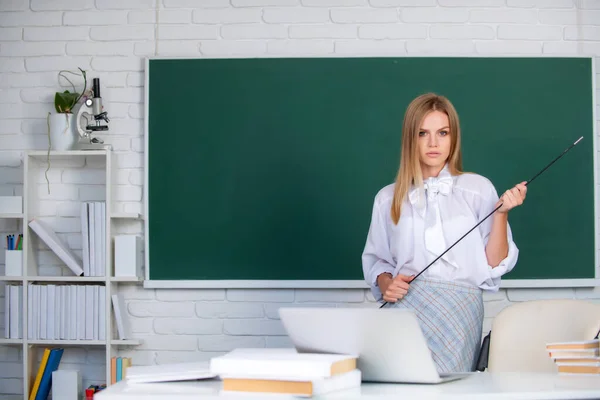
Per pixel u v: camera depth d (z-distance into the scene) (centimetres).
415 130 251
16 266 409
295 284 411
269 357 155
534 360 250
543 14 424
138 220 423
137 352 418
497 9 424
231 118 419
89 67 429
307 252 412
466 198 249
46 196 428
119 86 427
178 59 421
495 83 416
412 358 165
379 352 167
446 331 232
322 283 411
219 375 158
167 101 420
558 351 190
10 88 431
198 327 417
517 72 417
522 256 410
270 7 425
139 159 424
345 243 412
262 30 425
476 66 416
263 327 415
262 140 418
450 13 423
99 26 430
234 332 416
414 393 152
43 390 405
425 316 234
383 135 415
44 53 431
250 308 416
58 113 414
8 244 414
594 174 414
